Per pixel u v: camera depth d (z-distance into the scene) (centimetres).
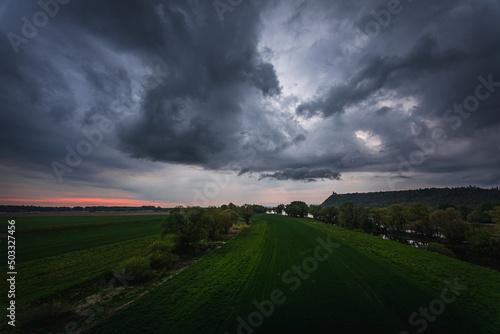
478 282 2309
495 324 1455
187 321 1457
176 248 3594
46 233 5378
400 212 7019
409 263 3014
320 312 1591
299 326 1405
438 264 3033
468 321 1487
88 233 5734
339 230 7031
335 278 2339
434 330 1378
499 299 1859
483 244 4391
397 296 1886
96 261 2919
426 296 1895
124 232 5966
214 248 4066
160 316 1523
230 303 1727
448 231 5347
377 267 2773
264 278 2327
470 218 9331
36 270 2530
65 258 3094
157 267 2720
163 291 1959
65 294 1880
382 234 7256
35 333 1331
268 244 4466
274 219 12138
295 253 3594
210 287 2058
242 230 6969
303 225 8619
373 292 1964
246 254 3516
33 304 1659
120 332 1337
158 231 6191
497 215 4212
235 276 2388
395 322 1466
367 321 1473
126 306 1694
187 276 2381
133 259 2445
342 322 1459
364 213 7994
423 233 6291
